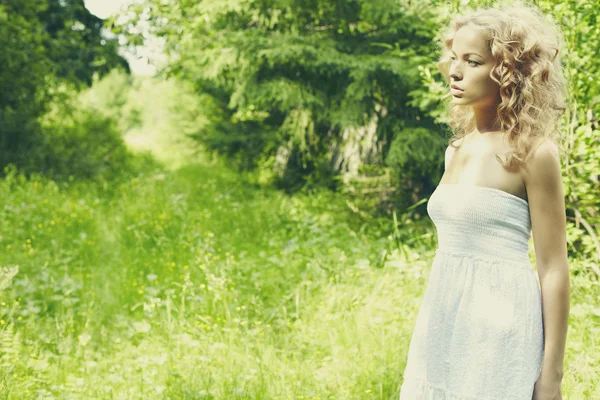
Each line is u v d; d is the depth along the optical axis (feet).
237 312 16.85
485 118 6.39
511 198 6.08
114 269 21.84
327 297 17.28
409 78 26.76
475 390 6.08
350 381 12.60
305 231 26.02
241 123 46.19
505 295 6.07
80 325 16.94
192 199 35.01
